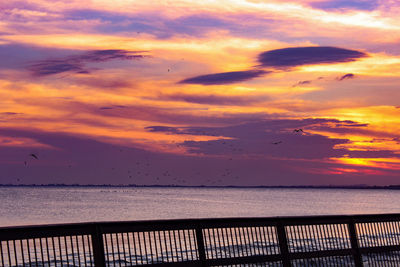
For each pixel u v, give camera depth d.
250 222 7.16
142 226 6.07
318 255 7.85
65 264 19.72
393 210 126.00
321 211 118.31
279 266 7.56
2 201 153.62
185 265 6.36
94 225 5.66
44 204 133.88
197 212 104.19
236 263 6.84
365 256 9.53
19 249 25.95
